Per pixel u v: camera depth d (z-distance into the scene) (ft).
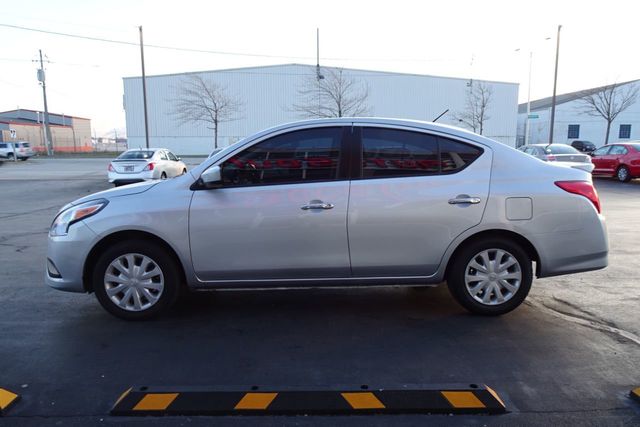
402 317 14.40
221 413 9.32
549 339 12.70
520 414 9.27
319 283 13.83
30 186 60.80
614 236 26.08
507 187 13.56
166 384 10.50
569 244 13.76
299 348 12.33
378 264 13.61
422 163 13.69
